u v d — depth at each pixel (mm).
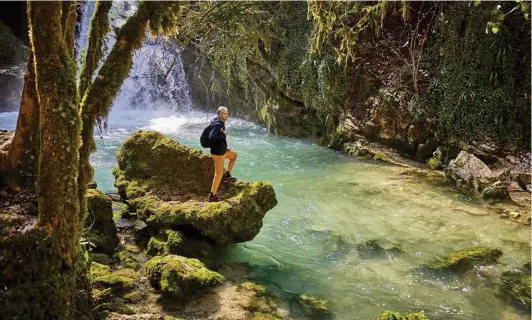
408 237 6613
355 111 11461
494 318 4734
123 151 6848
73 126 3152
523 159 9109
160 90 15602
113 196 7527
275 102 12992
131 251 5617
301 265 5762
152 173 6555
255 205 5863
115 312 4211
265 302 4742
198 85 15375
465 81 9742
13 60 15719
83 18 15242
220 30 11109
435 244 6398
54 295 3283
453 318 4707
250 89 13914
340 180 9164
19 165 3633
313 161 10523
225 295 4805
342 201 8023
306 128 12867
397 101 10695
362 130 11266
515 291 5230
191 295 4660
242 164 10211
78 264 3670
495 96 9414
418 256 6055
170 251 5461
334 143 11641
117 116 14781
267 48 12141
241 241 5891
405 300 5023
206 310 4480
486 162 9406
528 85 9156
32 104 3533
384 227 6953
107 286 4594
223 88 14758
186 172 6461
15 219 3361
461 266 5773
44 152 3141
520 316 4773
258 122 14234
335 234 6703
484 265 5793
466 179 8602
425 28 10586
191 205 5895
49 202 3227
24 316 3164
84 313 3715
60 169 3182
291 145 12070
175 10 3752
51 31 2932
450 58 9961
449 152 9938
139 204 6188
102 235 5402
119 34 3615
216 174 5934
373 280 5434
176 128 13523
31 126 3584
